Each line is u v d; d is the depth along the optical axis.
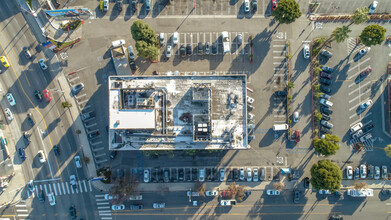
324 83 86.38
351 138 86.56
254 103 86.75
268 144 86.50
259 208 86.44
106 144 86.75
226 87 72.06
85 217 86.69
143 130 71.19
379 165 86.19
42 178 86.94
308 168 86.44
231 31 86.19
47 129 86.75
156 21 86.56
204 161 86.25
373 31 79.12
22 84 86.75
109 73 86.81
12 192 86.94
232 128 71.25
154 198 86.69
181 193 86.62
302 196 86.31
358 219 86.12
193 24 86.56
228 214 86.62
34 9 86.38
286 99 86.50
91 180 86.19
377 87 85.69
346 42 86.62
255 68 86.81
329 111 85.62
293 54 86.94
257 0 86.62
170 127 71.38
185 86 71.94
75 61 86.88
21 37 86.56
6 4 86.56
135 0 86.31
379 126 86.56
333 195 86.31
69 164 86.75
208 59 86.94
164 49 86.81
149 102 71.12
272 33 86.31
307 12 86.06
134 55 86.62
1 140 86.00
